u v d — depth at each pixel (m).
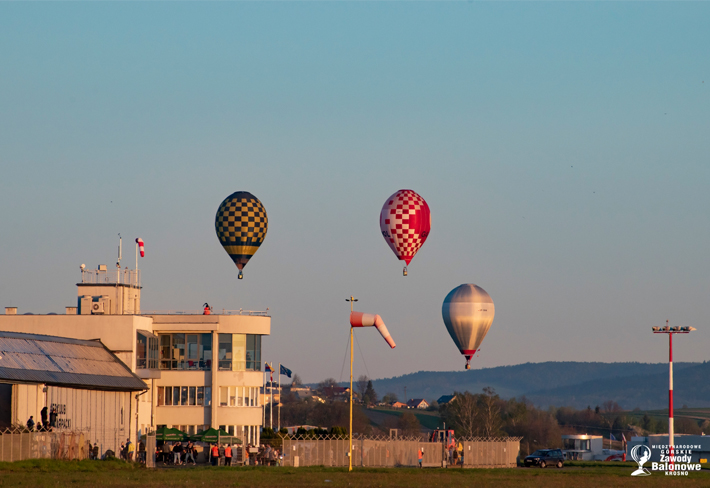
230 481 136.75
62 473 141.38
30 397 182.50
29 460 151.12
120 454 196.00
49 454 158.75
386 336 169.62
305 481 139.88
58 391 191.25
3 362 181.75
